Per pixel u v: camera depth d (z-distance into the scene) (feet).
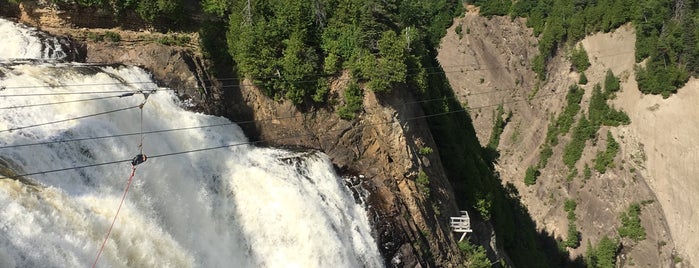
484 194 257.96
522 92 581.12
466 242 222.07
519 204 456.04
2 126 125.49
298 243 163.63
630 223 449.89
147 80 179.22
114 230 121.29
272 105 203.62
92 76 159.53
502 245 282.77
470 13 634.84
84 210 119.03
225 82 202.80
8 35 171.63
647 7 506.89
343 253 170.91
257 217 163.53
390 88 202.69
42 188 115.96
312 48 205.77
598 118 503.20
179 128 169.48
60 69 154.81
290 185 171.53
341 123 205.05
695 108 475.72
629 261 442.91
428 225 205.05
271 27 202.08
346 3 211.61
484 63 606.14
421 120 227.61
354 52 208.33
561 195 493.77
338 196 185.26
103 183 130.72
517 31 599.98
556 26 563.89
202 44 203.21
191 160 162.91
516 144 555.69
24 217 106.73
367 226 187.11
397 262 188.14
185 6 206.90
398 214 195.72
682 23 486.38
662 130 476.13
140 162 127.44
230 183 166.30
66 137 131.23
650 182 460.96
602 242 449.89
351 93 203.82
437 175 225.97
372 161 204.03
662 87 488.02
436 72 302.66
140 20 199.11
